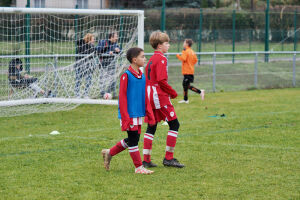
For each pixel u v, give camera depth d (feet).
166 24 125.80
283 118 43.27
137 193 21.70
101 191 21.99
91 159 28.30
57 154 29.45
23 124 40.75
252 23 138.31
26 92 48.52
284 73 75.31
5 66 49.16
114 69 53.21
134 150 24.90
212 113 46.62
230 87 70.74
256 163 27.20
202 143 32.76
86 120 43.01
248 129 37.96
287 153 29.71
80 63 50.98
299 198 20.99
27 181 23.56
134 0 150.92
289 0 158.92
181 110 48.78
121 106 24.03
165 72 26.11
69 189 22.29
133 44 52.16
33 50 73.26
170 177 24.39
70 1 96.27
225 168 26.14
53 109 46.85
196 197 21.11
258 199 20.85
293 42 136.26
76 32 64.08
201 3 146.61
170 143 26.43
